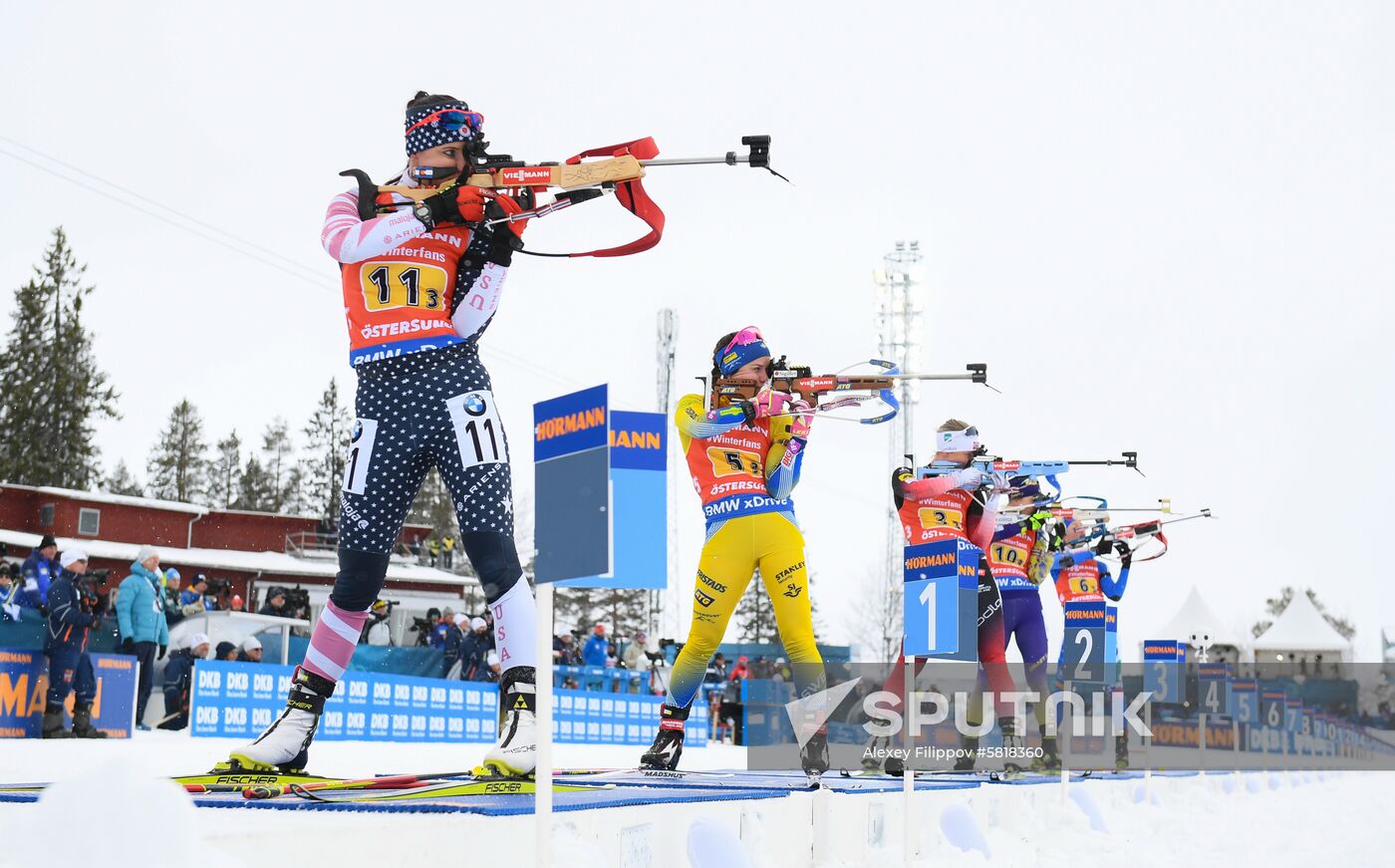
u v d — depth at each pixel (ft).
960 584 29.63
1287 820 56.90
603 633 102.27
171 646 82.43
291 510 425.28
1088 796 48.06
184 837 9.66
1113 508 65.62
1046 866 35.96
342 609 24.53
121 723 67.15
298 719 24.35
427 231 24.20
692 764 55.11
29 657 62.39
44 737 62.39
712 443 35.91
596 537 16.19
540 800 16.22
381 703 77.82
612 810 19.76
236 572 187.62
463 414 24.26
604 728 94.32
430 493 343.05
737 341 36.52
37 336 316.19
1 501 180.34
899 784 34.73
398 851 15.11
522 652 23.44
